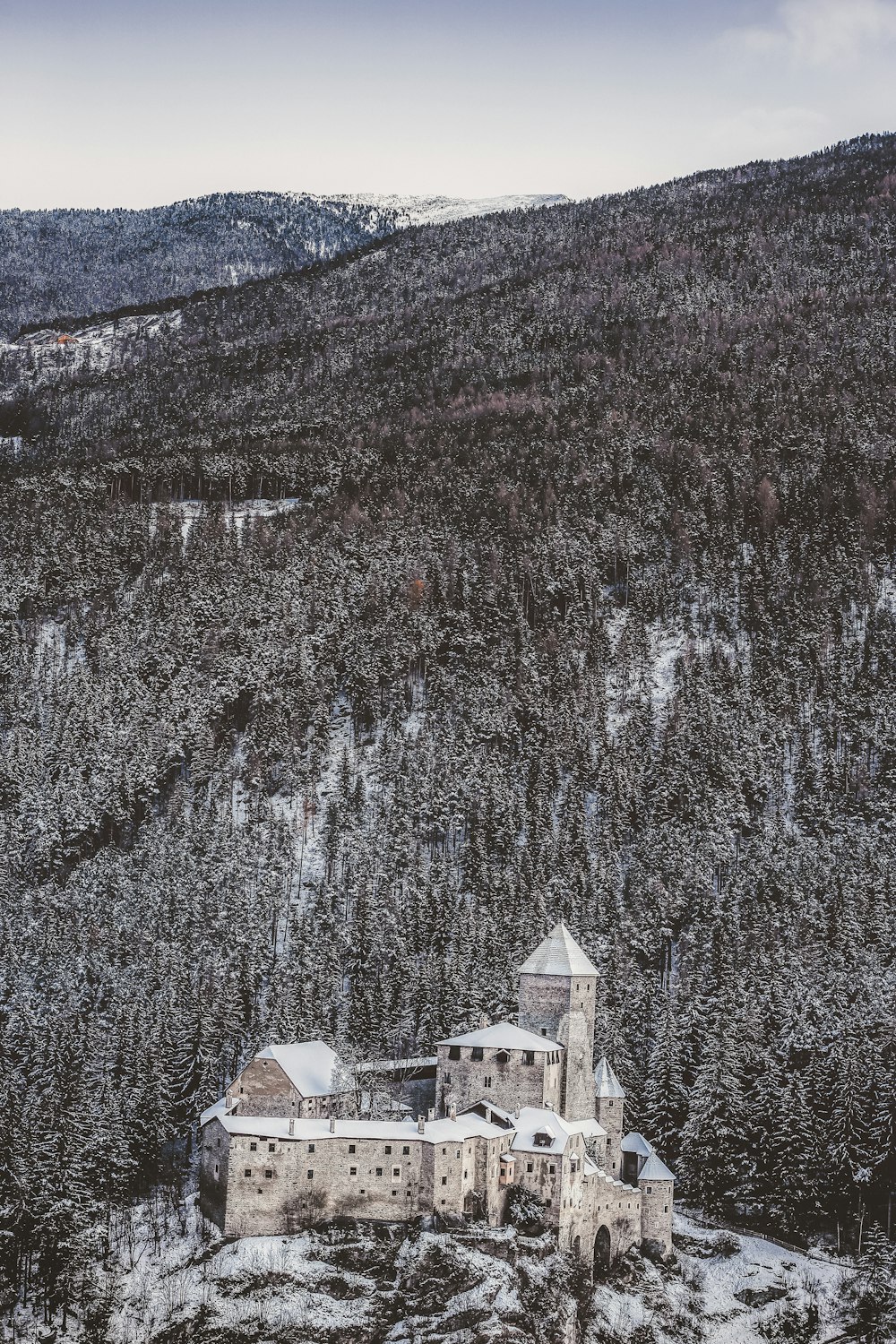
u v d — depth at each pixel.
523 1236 168.38
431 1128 172.38
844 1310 174.75
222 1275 160.88
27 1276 167.25
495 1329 155.12
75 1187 170.62
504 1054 186.88
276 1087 185.88
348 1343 154.00
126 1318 156.88
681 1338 169.62
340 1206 168.62
